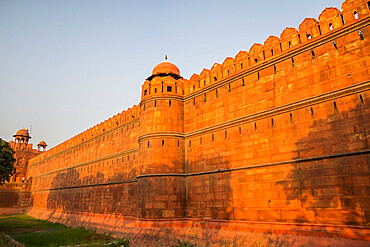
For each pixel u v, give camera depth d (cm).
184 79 2094
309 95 1323
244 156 1531
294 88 1391
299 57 1404
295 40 1441
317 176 1212
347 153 1135
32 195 4825
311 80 1332
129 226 1988
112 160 2706
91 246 1656
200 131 1831
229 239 1433
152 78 2159
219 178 1633
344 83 1216
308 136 1284
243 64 1673
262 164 1428
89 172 3077
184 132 1961
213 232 1544
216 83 1803
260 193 1407
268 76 1522
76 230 2475
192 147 1877
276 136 1409
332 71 1266
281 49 1499
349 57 1222
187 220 1745
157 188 1767
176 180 1811
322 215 1162
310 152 1261
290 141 1348
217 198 1614
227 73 1775
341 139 1173
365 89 1141
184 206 1791
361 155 1100
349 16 1257
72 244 1712
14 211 4700
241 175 1518
